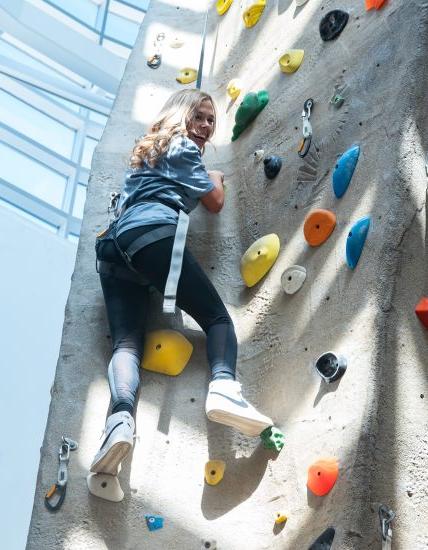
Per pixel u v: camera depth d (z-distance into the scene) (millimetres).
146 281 2736
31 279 5191
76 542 2436
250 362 2668
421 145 2529
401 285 2385
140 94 3443
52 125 6211
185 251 2635
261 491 2432
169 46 3621
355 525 2152
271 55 3266
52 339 5191
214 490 2484
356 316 2406
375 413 2240
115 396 2512
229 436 2553
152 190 2721
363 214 2533
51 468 2570
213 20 3689
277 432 2449
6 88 6020
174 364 2680
